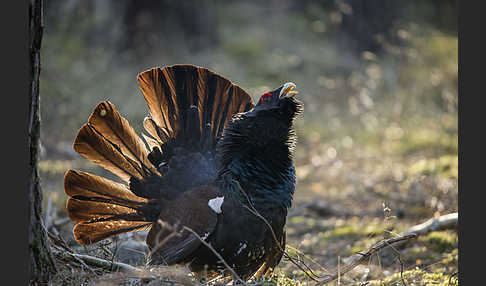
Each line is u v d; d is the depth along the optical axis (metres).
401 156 26.41
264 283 12.05
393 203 20.36
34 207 10.30
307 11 44.66
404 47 34.81
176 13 37.38
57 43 34.84
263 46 39.28
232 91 13.90
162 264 11.68
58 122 27.33
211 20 38.88
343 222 19.03
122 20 37.03
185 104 13.59
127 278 11.09
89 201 12.79
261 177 11.92
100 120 12.57
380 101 32.31
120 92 30.91
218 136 13.76
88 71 32.53
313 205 20.66
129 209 13.10
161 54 36.22
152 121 13.49
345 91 33.94
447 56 38.06
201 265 12.03
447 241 15.52
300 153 27.97
